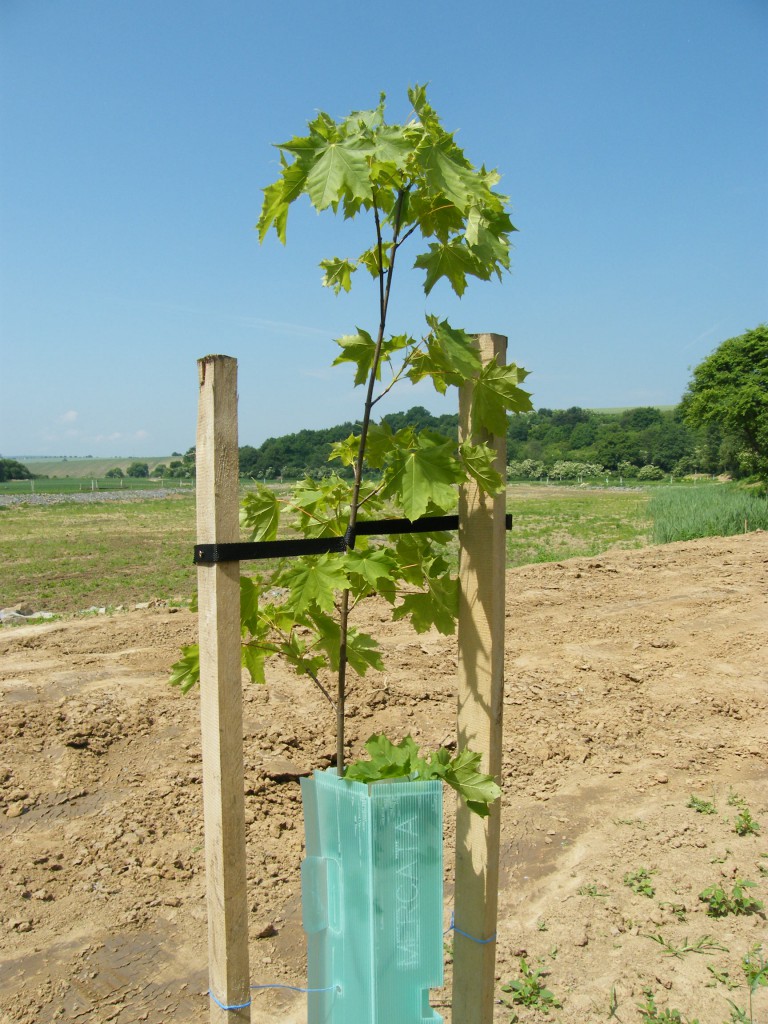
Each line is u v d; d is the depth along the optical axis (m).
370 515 2.60
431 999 3.39
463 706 2.53
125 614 10.20
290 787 5.09
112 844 4.41
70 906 3.92
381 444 2.47
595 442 120.31
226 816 2.03
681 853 4.57
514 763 5.77
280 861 4.41
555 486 93.62
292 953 3.66
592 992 3.39
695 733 6.39
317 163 1.92
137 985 3.39
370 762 2.23
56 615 11.71
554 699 6.95
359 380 2.40
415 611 2.63
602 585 11.98
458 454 2.31
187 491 83.69
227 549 1.99
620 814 5.09
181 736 5.69
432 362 2.30
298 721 5.98
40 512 49.22
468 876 2.55
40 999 3.28
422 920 2.20
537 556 20.31
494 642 2.43
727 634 9.22
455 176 2.00
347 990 2.22
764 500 24.70
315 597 2.18
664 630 9.42
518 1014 3.24
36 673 7.09
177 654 7.75
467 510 2.47
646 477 104.06
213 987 2.15
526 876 4.36
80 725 5.62
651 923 3.90
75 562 21.22
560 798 5.30
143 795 4.91
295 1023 3.21
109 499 68.69
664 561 14.17
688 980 3.47
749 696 7.16
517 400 2.25
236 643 2.02
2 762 5.18
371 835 2.12
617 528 30.06
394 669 7.45
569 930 3.84
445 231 2.25
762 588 11.63
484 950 2.53
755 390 35.81
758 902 3.97
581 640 9.00
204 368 1.97
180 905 3.98
